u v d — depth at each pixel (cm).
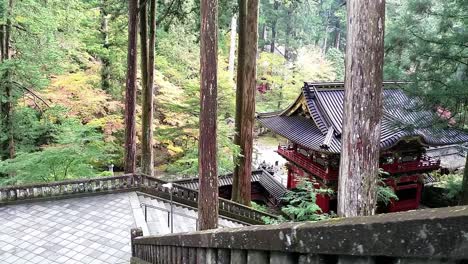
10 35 1756
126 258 945
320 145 1747
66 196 1312
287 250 201
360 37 512
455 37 1263
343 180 547
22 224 1119
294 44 4281
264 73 3706
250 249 247
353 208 536
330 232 167
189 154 1977
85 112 2066
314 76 3859
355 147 529
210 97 859
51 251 973
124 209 1245
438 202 2267
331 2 4862
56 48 1869
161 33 2541
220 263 315
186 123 2281
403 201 2189
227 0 1641
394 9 3269
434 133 1380
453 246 117
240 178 1625
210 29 826
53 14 1931
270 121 2275
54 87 1978
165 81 2312
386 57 1470
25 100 1909
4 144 1773
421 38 1324
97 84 2317
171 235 487
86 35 2273
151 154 1775
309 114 2088
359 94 521
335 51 4269
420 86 1324
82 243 1017
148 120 1734
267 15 4169
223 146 1620
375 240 144
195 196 1445
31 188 1271
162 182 1409
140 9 1437
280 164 3234
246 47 1503
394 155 2009
